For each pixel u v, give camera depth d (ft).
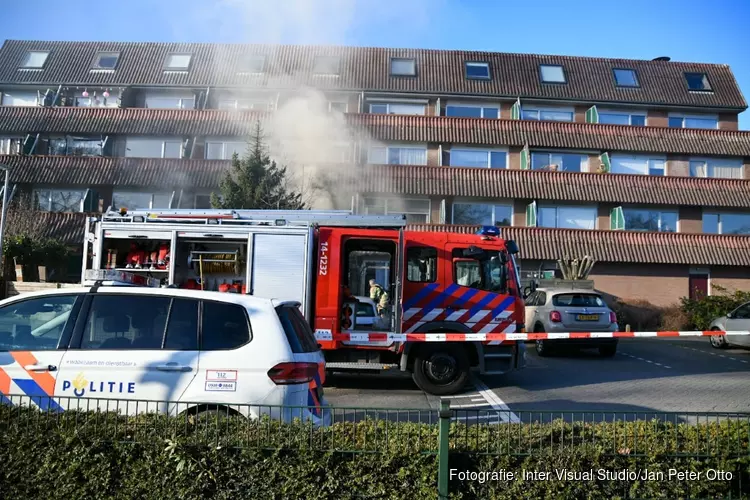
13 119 88.89
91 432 14.12
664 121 96.43
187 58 96.89
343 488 13.50
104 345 18.20
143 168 86.69
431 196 88.48
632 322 76.79
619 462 13.92
